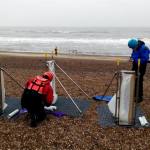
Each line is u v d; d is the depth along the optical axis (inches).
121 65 880.9
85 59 1083.9
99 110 323.0
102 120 289.1
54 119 291.0
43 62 930.7
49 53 1422.2
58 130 262.1
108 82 502.3
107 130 263.4
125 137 248.5
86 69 749.9
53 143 234.4
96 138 245.3
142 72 335.0
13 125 273.6
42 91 274.7
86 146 229.3
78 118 295.3
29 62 936.3
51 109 312.5
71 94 398.0
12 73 597.9
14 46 2150.6
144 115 306.7
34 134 252.4
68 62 956.0
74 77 556.4
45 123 279.3
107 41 2758.4
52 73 303.4
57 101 355.6
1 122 281.6
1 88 297.1
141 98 347.3
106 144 233.6
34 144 232.1
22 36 4062.5
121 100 270.7
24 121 284.5
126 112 271.4
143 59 328.5
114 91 426.0
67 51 1672.0
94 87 453.4
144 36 4416.8
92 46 2150.6
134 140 242.7
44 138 244.2
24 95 275.1
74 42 2586.1
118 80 273.1
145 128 269.6
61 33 5152.6
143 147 229.1
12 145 229.8
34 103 271.3
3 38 3366.1
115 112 280.5
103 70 734.5
